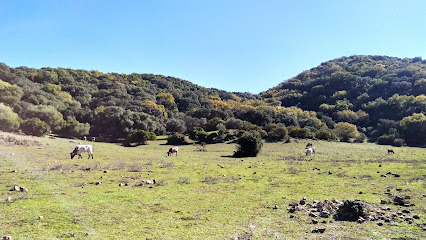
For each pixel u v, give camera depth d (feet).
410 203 31.78
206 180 48.52
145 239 21.56
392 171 58.54
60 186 40.78
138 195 36.73
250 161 88.33
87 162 73.92
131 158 92.94
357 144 195.11
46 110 184.03
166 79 499.10
